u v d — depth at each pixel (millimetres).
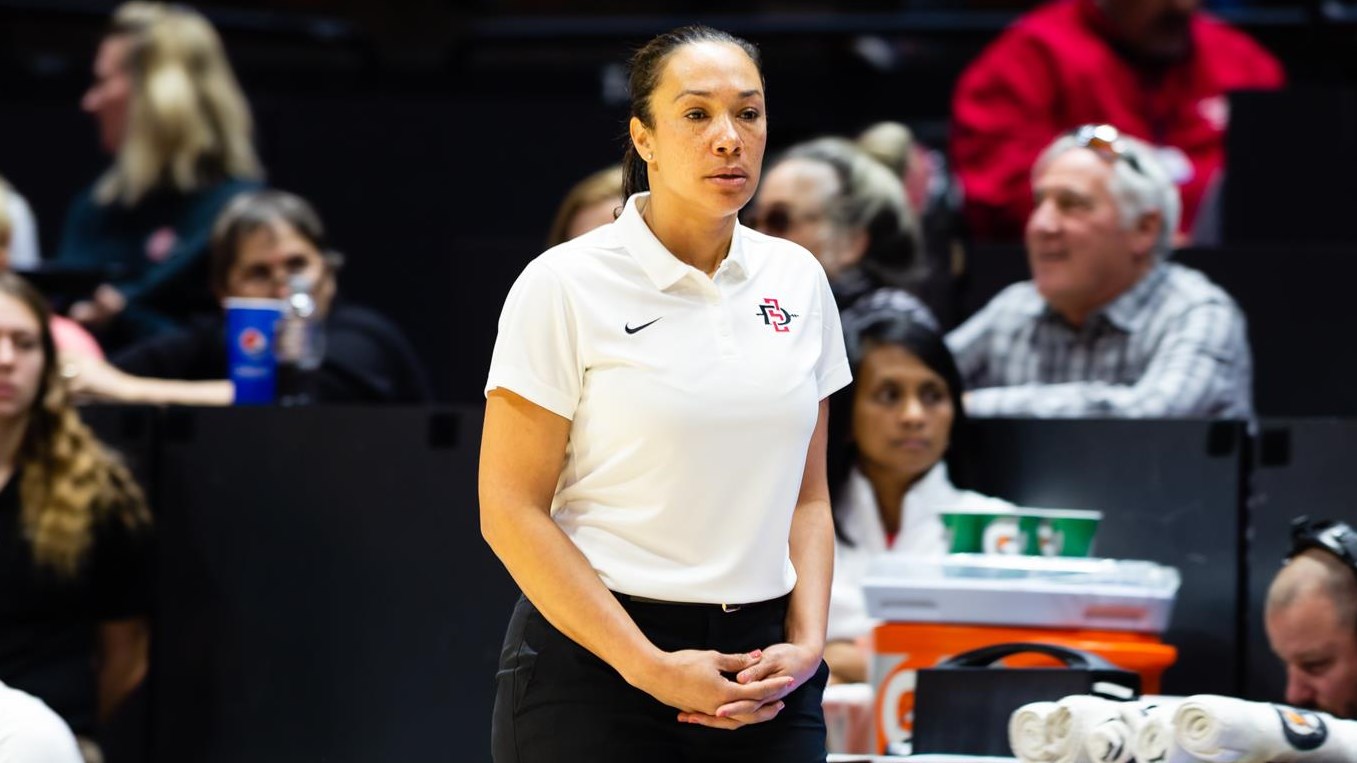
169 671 13977
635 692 8406
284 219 16422
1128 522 13094
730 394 8422
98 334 17797
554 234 15102
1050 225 14758
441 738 13680
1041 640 11586
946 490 13211
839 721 11891
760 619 8555
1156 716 9203
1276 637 11242
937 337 13258
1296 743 8977
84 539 13695
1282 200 17516
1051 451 13258
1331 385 16250
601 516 8516
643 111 8562
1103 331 14922
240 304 14844
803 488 9078
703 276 8586
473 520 13742
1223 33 19734
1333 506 12727
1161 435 13070
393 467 13828
